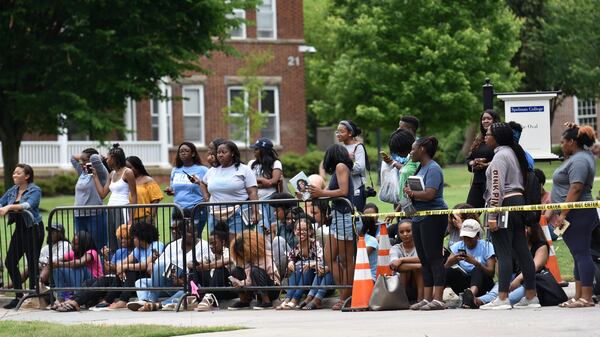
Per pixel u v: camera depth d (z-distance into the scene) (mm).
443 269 20656
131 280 24078
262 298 23406
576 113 99375
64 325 20031
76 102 48156
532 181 20359
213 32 51469
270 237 23188
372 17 70000
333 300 23375
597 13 84375
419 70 69750
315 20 100938
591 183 19922
